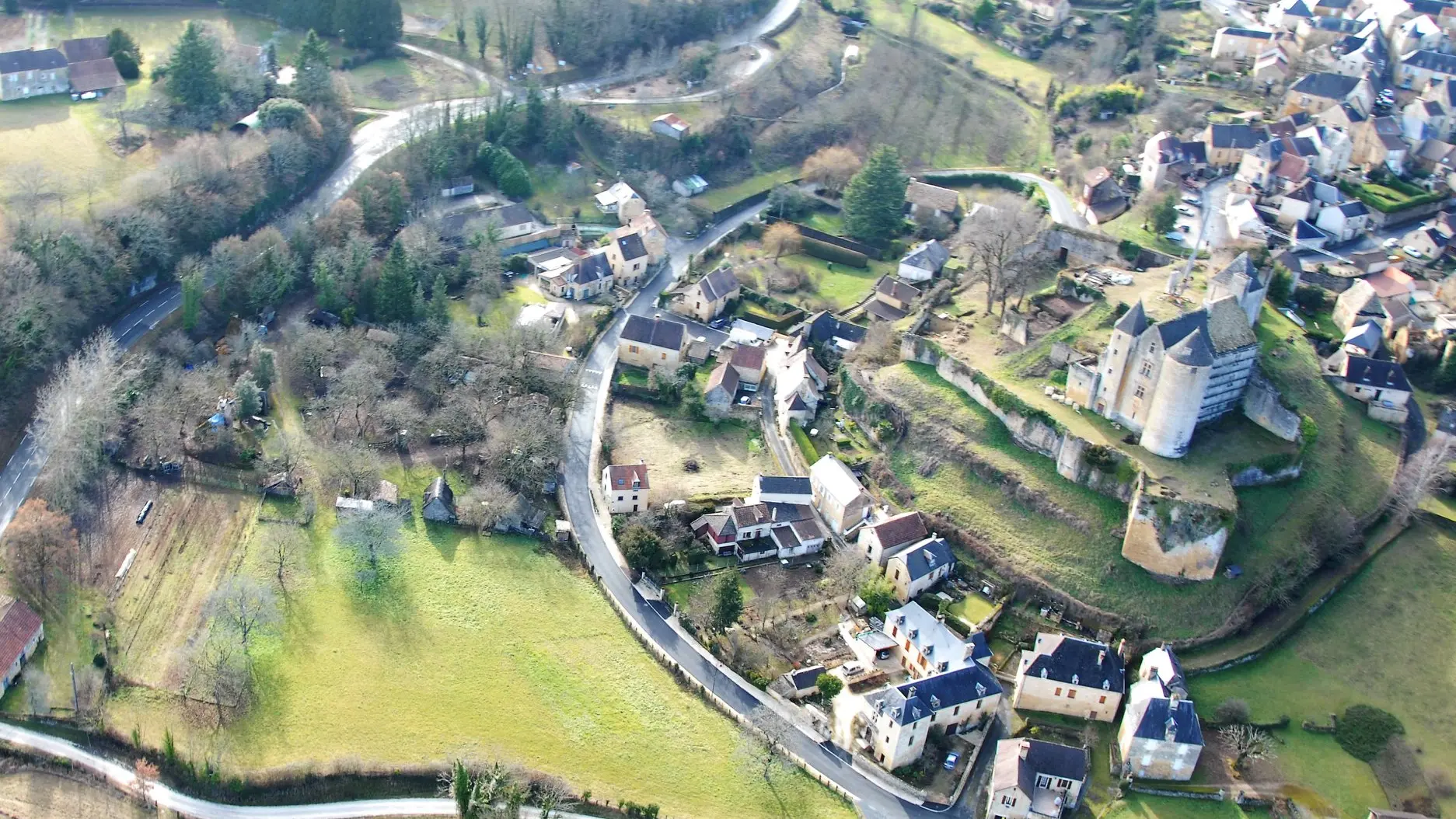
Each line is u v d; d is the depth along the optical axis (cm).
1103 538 19850
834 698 18125
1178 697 17275
